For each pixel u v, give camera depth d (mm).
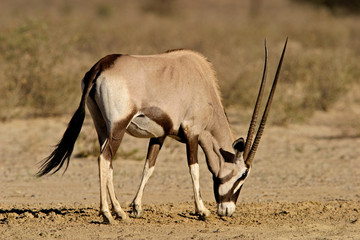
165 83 23281
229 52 72625
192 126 24234
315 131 50062
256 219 24984
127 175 35094
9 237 20984
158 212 26297
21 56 52312
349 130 50344
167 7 174000
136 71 22750
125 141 44812
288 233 22297
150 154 25234
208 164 25156
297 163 39250
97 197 30000
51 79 52406
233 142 24234
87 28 77188
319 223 24141
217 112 24984
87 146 40844
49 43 52500
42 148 41906
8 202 28375
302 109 54812
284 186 33125
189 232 22281
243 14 183250
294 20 114688
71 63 55219
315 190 32156
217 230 22719
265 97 51750
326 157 41219
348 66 62219
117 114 22266
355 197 30422
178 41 85938
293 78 59594
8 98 50781
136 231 22141
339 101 62469
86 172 35781
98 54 56188
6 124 49031
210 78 25250
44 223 23172
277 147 44000
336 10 154500
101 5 147250
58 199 29344
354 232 22578
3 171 35500
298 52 65250
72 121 22781
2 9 162000
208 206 28188
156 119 23203
